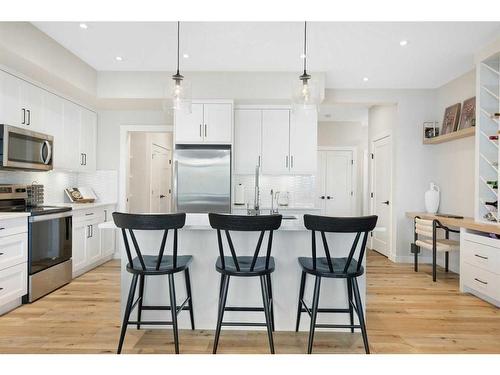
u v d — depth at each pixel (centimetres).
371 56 373
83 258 408
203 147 439
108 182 502
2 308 285
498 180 328
